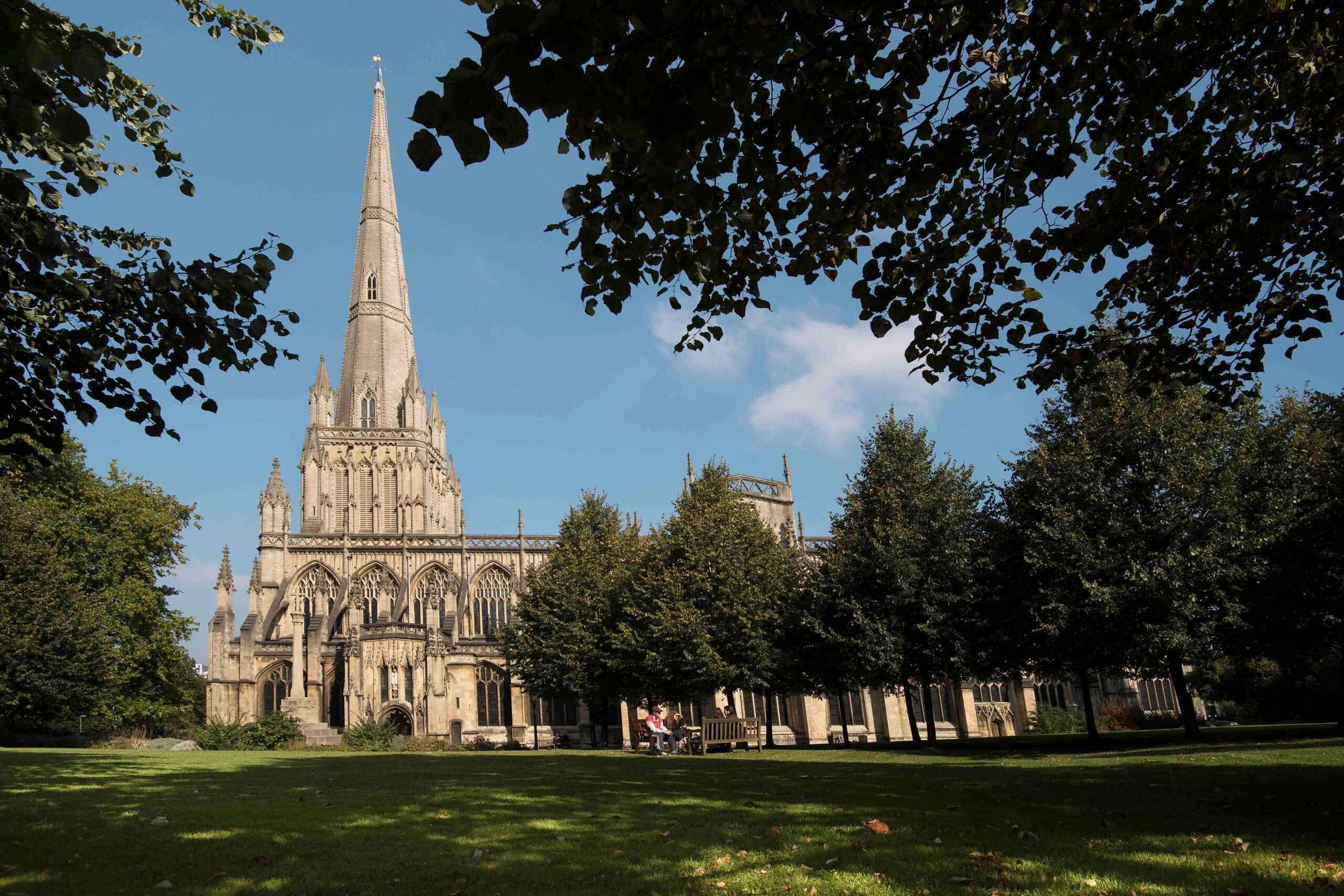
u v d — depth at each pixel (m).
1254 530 37.31
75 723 65.12
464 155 7.90
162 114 16.45
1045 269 15.99
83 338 15.52
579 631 58.19
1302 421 41.94
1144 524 37.44
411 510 105.81
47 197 14.62
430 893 9.77
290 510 91.25
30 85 10.08
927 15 13.30
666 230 13.67
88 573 64.94
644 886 9.94
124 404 16.14
